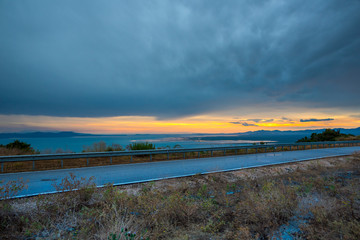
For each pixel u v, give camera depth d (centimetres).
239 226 477
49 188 730
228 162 1425
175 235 438
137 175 980
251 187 791
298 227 477
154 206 530
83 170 1105
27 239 401
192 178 923
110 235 378
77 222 468
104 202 571
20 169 1091
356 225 439
